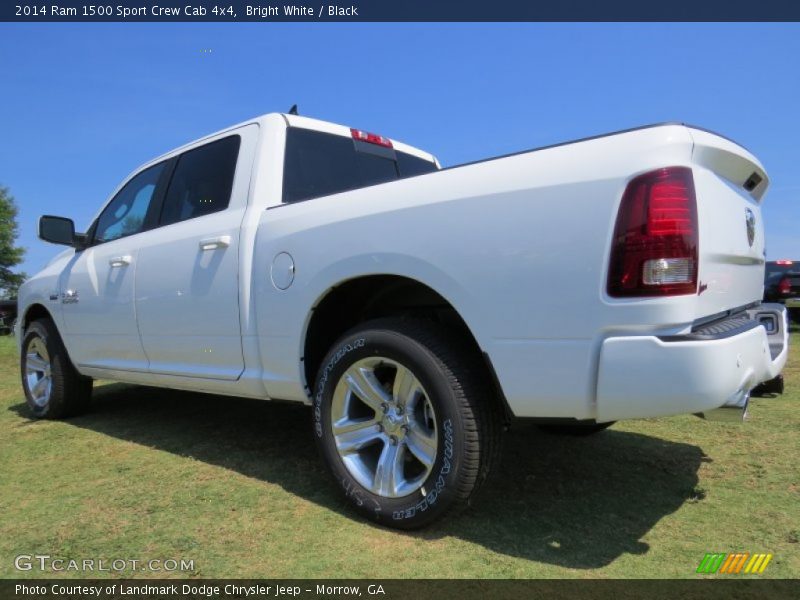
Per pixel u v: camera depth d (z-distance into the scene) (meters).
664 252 1.85
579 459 3.27
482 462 2.23
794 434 3.64
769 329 2.69
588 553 2.18
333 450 2.58
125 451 3.59
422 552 2.19
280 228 2.84
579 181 1.97
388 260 2.38
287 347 2.80
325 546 2.25
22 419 4.66
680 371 1.81
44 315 5.00
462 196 2.21
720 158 2.18
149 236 3.71
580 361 1.96
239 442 3.70
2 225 38.38
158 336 3.56
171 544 2.30
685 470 3.07
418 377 2.30
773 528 2.38
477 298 2.15
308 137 3.47
